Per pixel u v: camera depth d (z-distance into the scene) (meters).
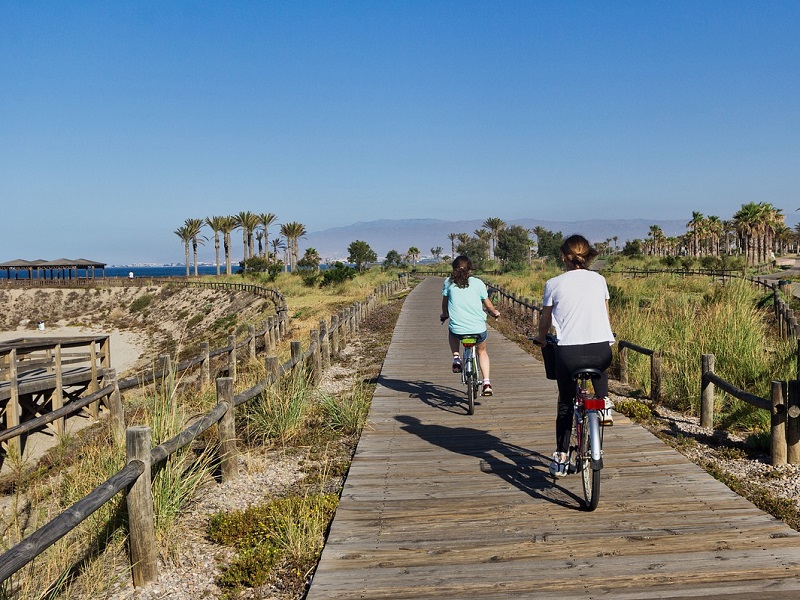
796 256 112.06
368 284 52.53
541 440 7.30
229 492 6.30
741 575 4.03
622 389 10.83
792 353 10.14
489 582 4.04
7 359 14.54
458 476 6.12
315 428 8.50
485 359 8.68
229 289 66.75
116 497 5.12
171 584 4.54
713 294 19.61
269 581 4.50
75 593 4.40
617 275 50.28
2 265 95.88
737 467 6.68
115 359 46.16
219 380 6.61
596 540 4.60
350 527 4.96
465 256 8.64
